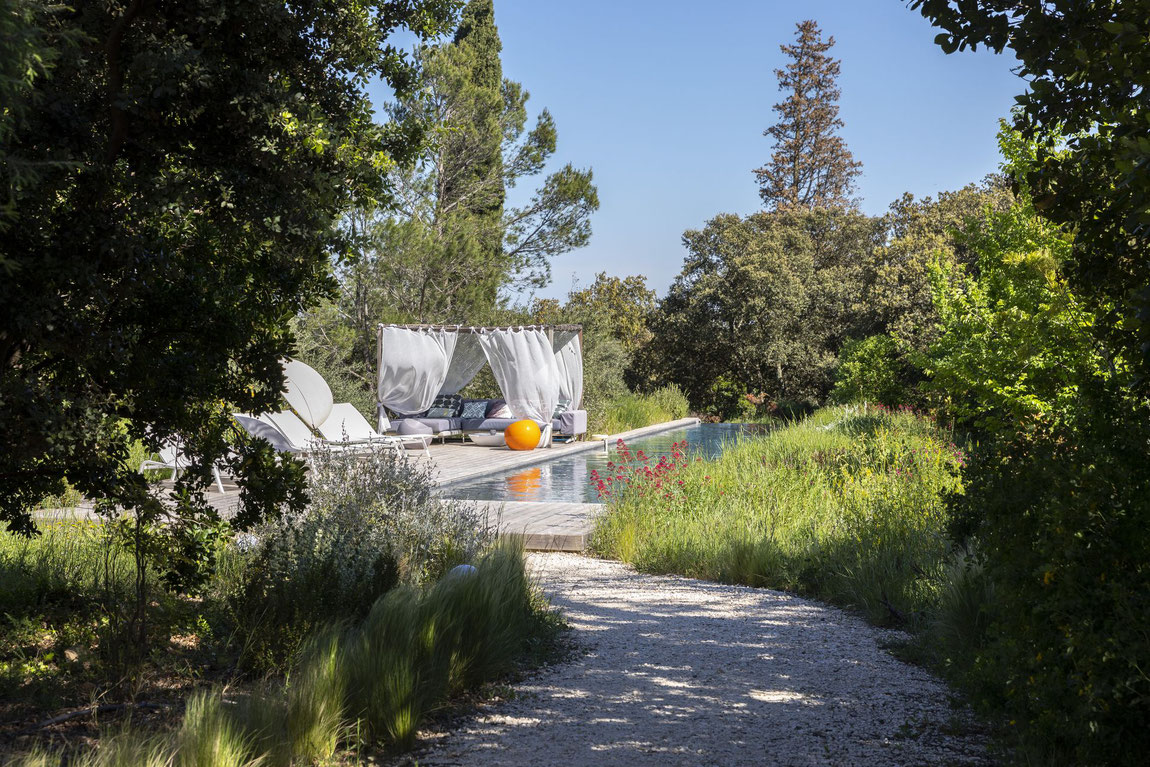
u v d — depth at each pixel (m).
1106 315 3.76
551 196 26.86
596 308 33.31
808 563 7.41
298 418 13.80
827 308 36.72
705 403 38.06
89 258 3.89
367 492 6.93
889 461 11.59
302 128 4.29
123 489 4.68
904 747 3.59
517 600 5.54
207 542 5.08
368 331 23.38
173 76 3.91
